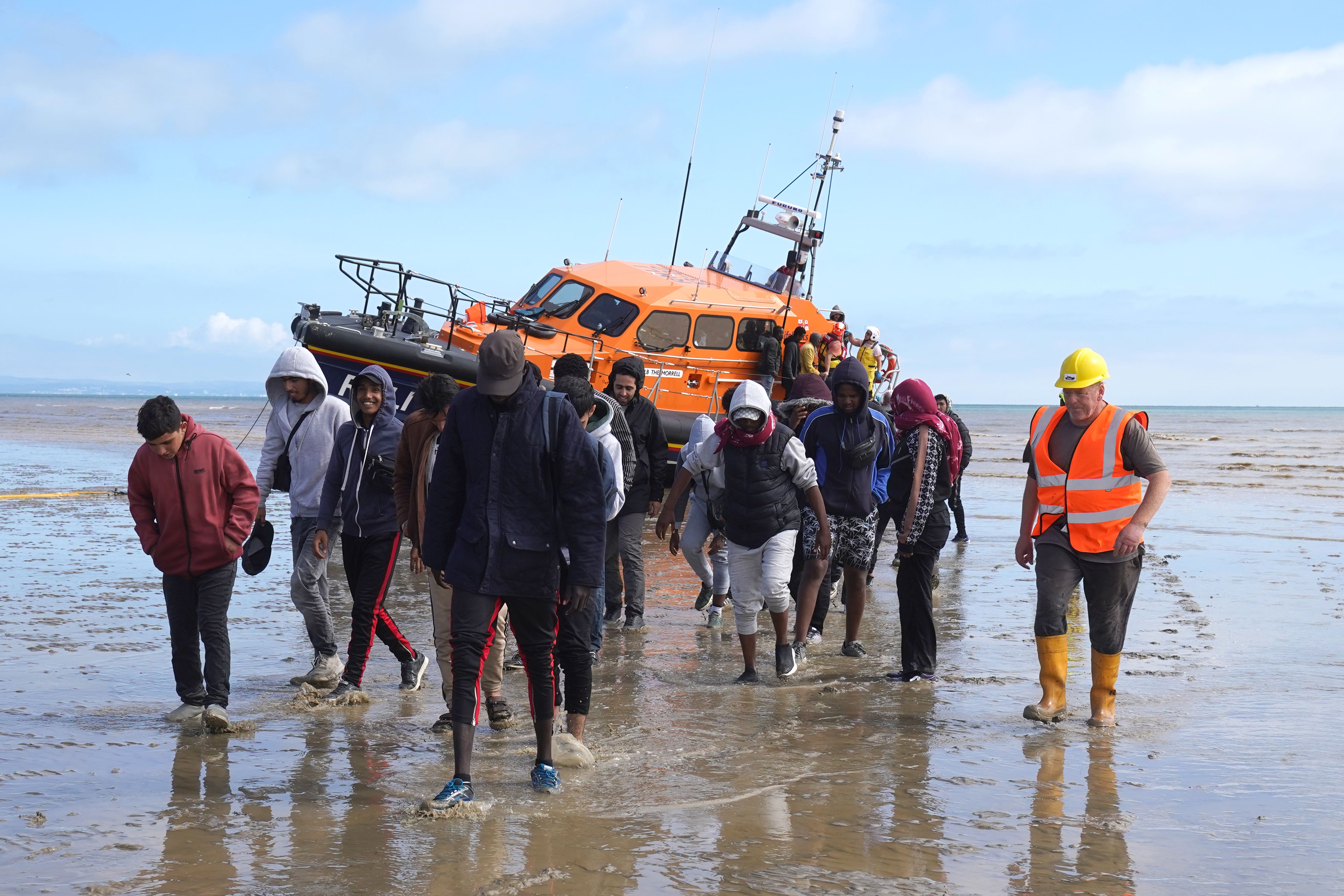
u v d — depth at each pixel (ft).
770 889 9.86
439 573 13.01
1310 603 26.71
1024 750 14.67
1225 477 73.97
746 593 18.80
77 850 10.53
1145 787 13.07
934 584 29.86
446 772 13.51
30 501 44.42
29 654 19.03
